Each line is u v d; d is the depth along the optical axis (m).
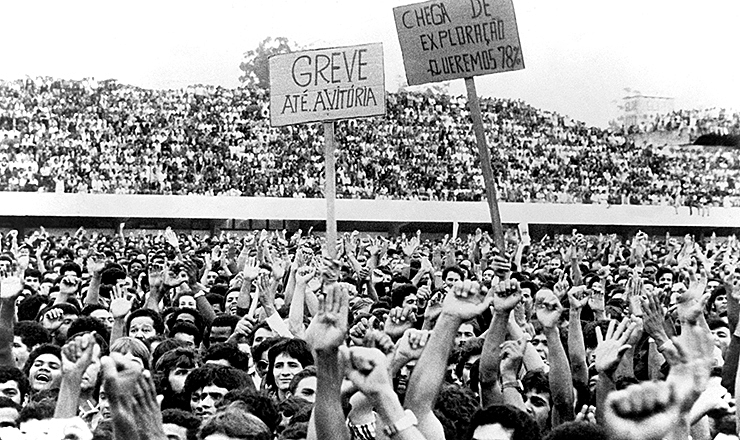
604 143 54.66
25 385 7.44
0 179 43.69
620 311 11.77
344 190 46.34
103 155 46.34
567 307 11.73
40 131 46.75
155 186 44.47
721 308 12.45
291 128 49.16
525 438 5.23
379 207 44.53
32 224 41.62
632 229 48.12
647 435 4.04
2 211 40.56
